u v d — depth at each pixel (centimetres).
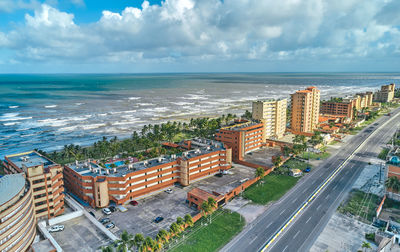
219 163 14462
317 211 10488
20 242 7819
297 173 14012
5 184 8244
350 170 14725
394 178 11125
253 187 12681
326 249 8238
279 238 8781
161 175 12344
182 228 8956
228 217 10100
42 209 9575
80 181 11281
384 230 9144
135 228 9462
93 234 9081
